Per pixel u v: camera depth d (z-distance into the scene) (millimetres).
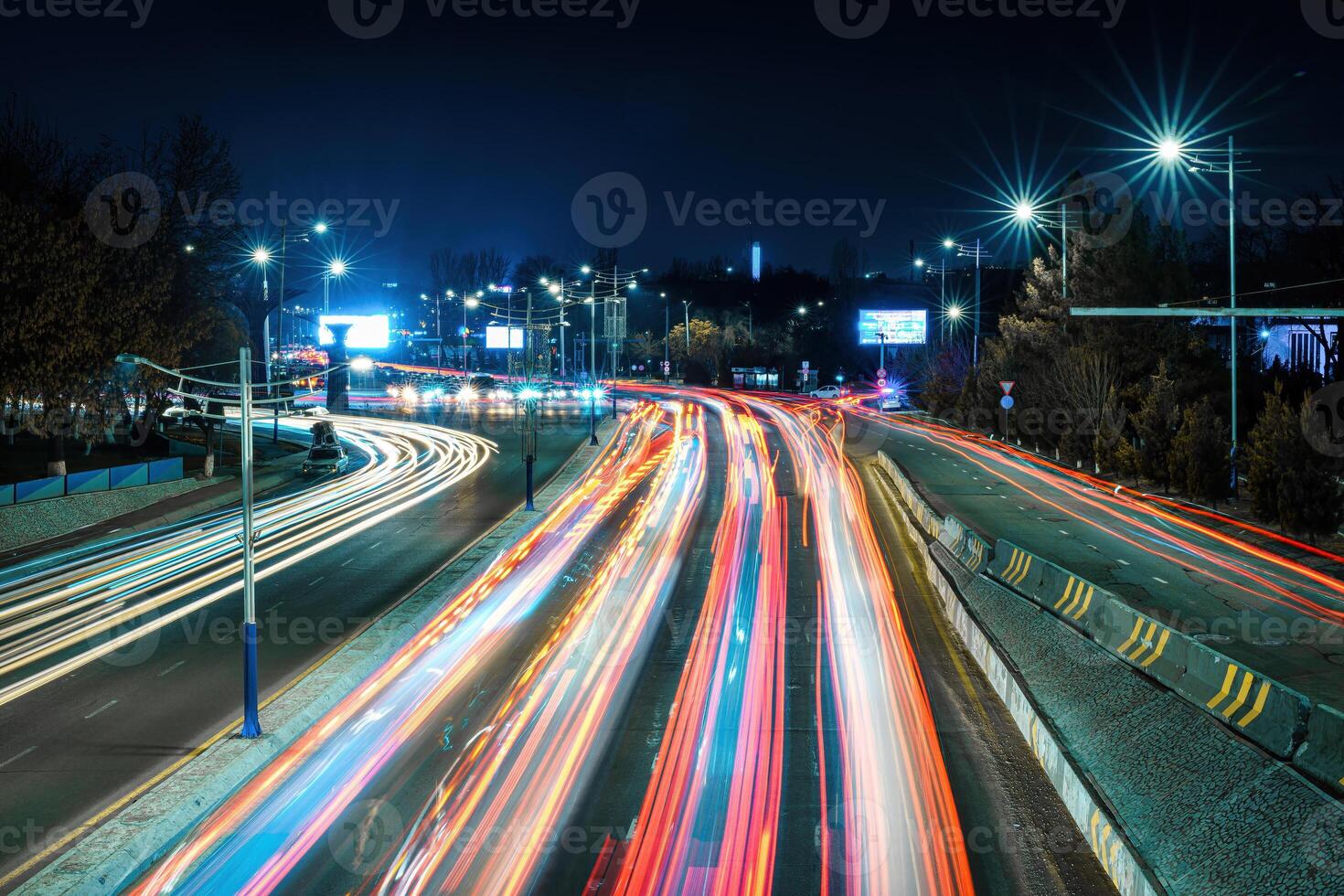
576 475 46312
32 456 46000
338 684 17594
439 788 13219
